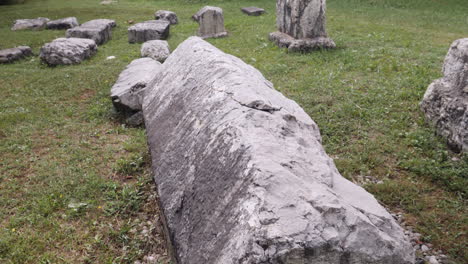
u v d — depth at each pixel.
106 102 6.27
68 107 6.12
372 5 15.23
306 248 1.64
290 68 7.65
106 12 15.34
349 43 9.50
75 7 16.59
